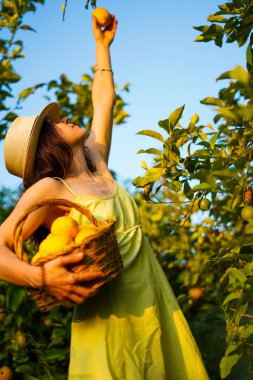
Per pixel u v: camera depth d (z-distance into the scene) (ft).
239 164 8.04
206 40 8.48
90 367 6.68
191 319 12.57
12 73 13.70
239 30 8.27
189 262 13.56
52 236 6.18
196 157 8.70
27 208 6.75
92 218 6.29
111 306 6.85
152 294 7.04
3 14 13.67
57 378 11.80
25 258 6.32
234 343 7.32
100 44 9.29
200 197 8.84
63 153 7.48
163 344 7.04
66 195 7.07
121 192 7.55
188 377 7.08
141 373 6.72
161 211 14.90
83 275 5.90
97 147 8.52
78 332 6.91
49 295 6.19
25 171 7.64
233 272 7.34
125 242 7.06
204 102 8.48
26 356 11.76
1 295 12.21
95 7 9.15
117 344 6.76
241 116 6.35
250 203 8.41
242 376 10.37
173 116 8.34
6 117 13.70
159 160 8.80
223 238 12.82
